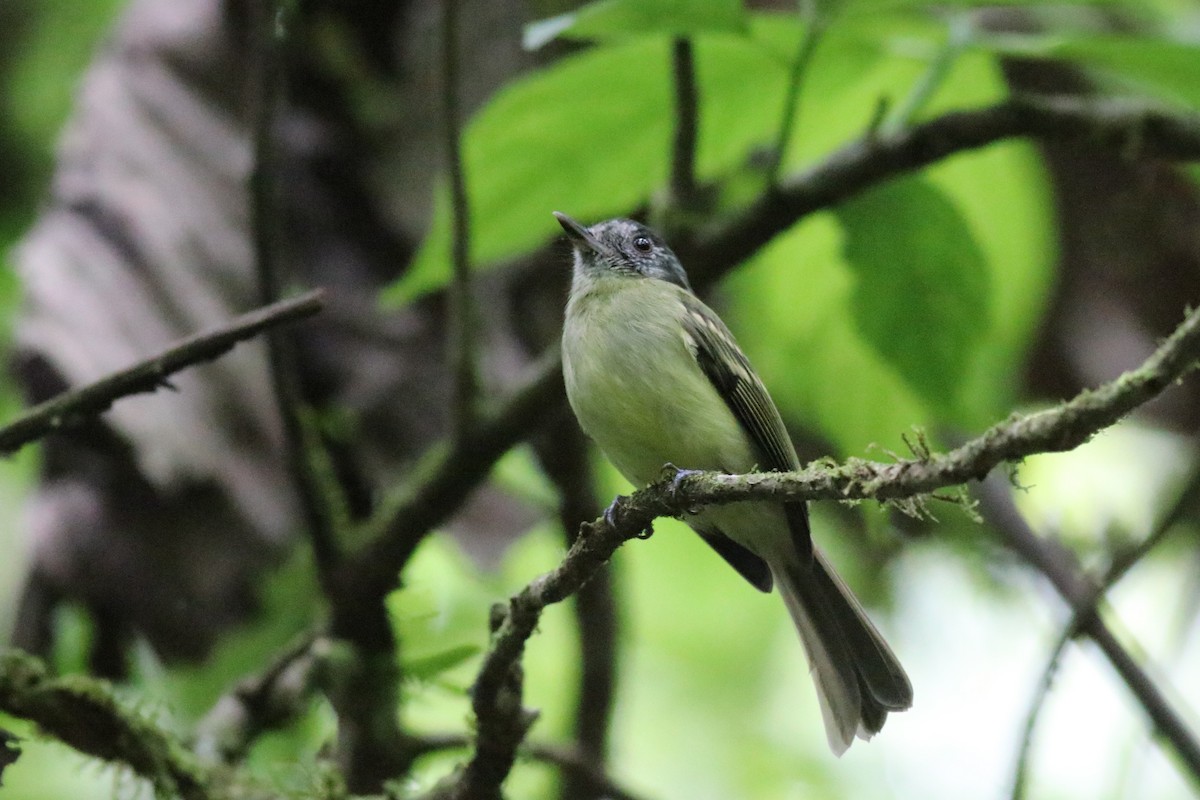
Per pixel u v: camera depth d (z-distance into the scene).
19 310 8.45
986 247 9.70
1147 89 7.65
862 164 7.83
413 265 7.77
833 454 10.81
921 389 8.78
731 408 8.06
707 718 12.90
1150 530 8.07
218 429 7.88
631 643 11.82
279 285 7.18
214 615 7.87
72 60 11.74
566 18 6.90
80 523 7.64
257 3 7.04
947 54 7.64
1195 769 8.23
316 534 7.55
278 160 8.53
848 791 12.41
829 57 8.09
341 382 8.31
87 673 7.94
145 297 7.88
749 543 7.86
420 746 7.71
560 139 7.96
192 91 8.62
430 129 8.81
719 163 8.88
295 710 7.55
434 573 10.92
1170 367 3.84
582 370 7.78
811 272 9.84
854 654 7.50
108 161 8.23
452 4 7.22
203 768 6.64
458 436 7.68
